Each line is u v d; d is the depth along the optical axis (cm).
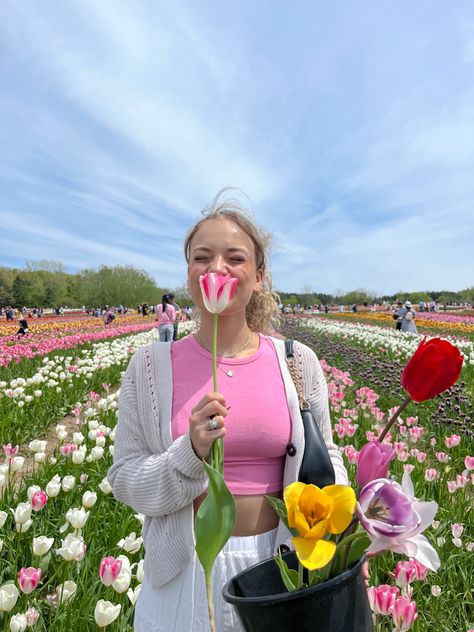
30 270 10688
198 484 158
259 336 207
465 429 604
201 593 163
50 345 1472
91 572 286
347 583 114
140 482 165
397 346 1570
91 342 1888
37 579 226
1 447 551
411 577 229
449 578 295
